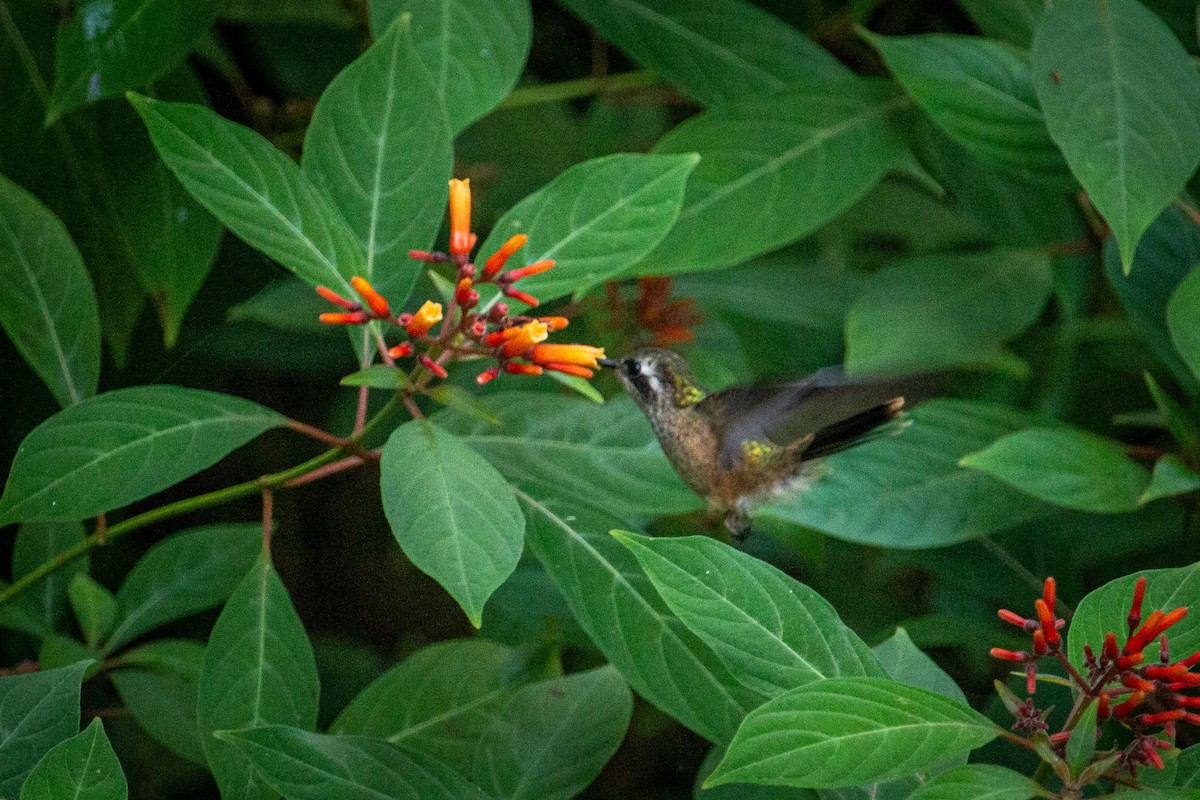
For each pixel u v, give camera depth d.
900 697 3.63
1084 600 3.66
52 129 3.84
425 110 3.73
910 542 3.81
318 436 3.71
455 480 3.65
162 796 3.97
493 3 3.77
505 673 3.79
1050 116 3.76
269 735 3.67
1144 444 3.98
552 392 3.90
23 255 3.78
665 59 3.87
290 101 4.01
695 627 3.64
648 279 3.90
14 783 3.65
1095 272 4.00
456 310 3.71
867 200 4.18
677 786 4.07
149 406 3.70
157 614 3.83
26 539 3.84
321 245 3.70
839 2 4.04
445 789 3.67
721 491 3.77
